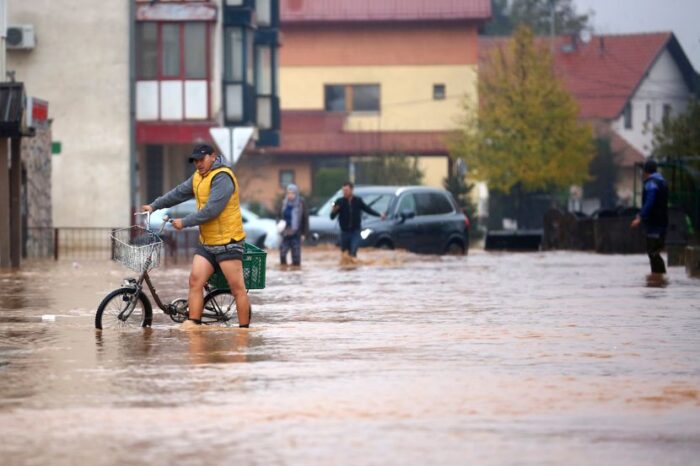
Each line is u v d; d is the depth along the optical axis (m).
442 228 96.69
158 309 47.12
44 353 34.44
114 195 117.50
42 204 96.38
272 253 97.94
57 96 117.50
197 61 126.94
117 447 22.02
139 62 126.94
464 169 186.50
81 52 117.50
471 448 21.83
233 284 39.91
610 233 102.31
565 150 189.00
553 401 26.42
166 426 23.84
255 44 144.50
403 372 30.62
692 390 27.81
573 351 34.62
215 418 24.61
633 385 28.53
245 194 177.00
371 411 25.28
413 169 188.38
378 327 41.09
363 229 93.12
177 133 126.81
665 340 37.12
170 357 33.44
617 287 59.38
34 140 94.06
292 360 32.78
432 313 46.22
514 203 198.00
